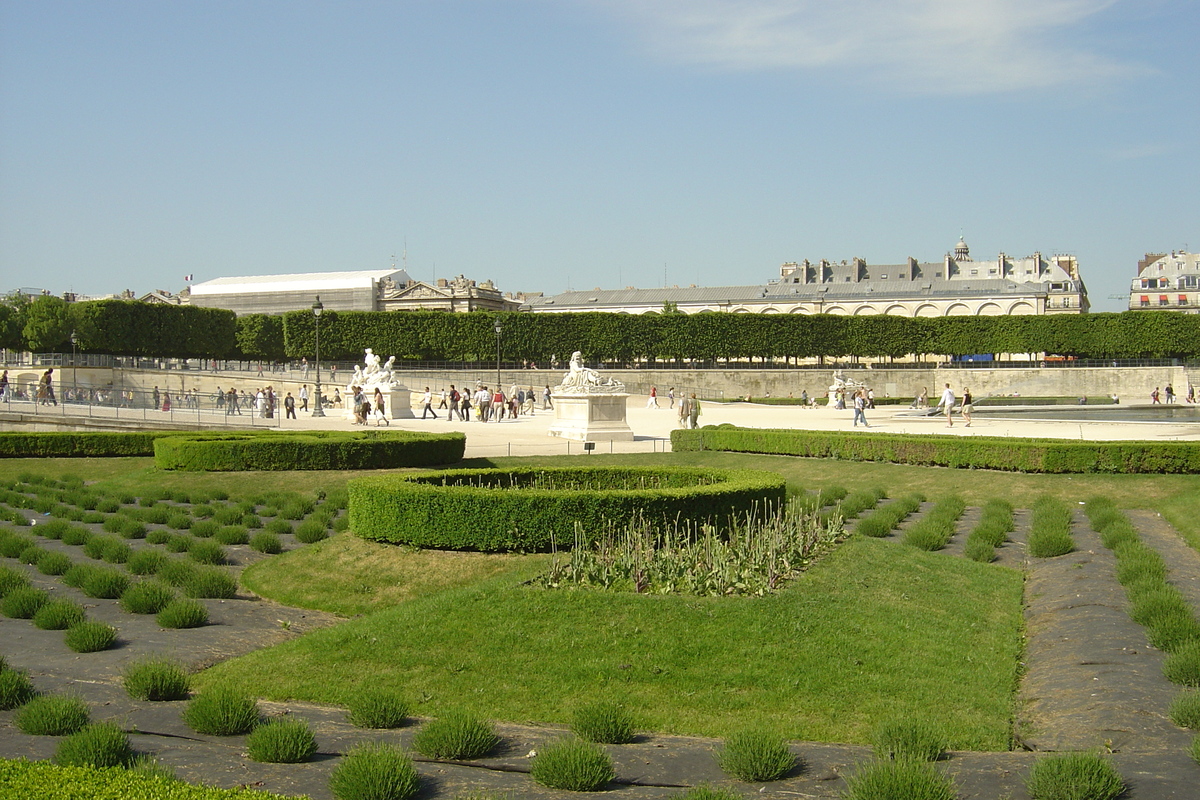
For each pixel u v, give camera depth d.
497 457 50.25
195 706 14.11
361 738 13.97
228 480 42.69
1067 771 11.76
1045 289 183.25
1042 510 33.34
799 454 48.72
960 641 18.92
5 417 68.12
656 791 12.12
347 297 198.75
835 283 197.38
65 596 21.42
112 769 10.33
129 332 127.50
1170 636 18.14
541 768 12.27
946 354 141.00
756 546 21.81
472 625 18.00
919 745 13.30
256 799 9.71
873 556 23.72
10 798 9.29
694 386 129.12
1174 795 11.67
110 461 51.31
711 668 16.62
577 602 18.58
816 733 14.67
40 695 15.18
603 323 135.62
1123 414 84.50
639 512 23.72
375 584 23.22
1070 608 21.33
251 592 23.97
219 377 110.62
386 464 45.09
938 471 42.53
